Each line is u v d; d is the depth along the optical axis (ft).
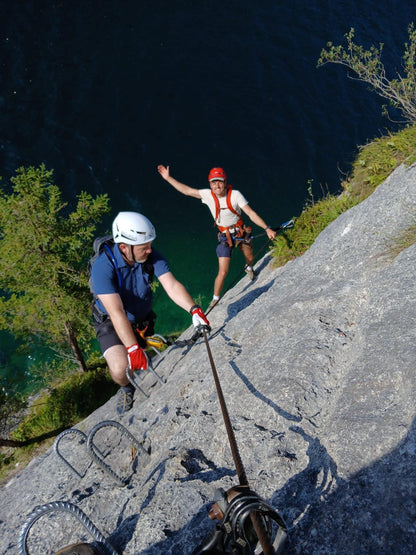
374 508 8.48
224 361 17.46
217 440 12.68
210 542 7.26
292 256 27.66
